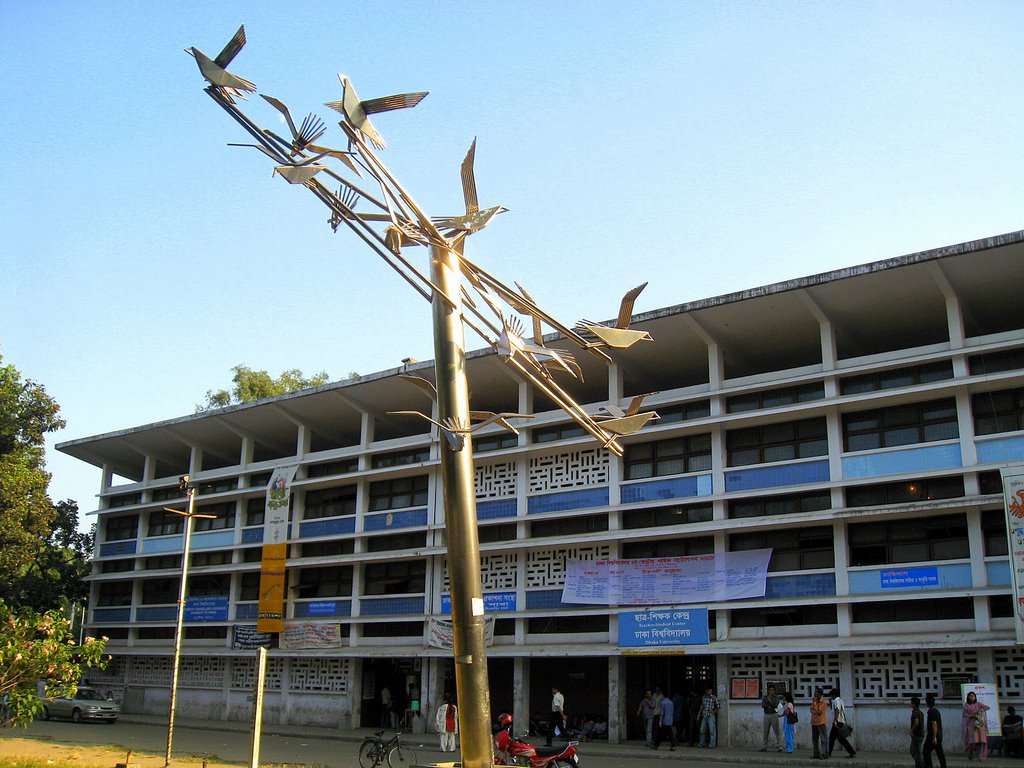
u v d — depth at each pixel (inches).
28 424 1678.2
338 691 1392.7
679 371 1258.6
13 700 649.6
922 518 998.4
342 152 374.6
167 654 1626.5
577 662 1342.3
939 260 955.3
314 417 1520.7
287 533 1471.5
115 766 727.7
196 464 1683.1
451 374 410.0
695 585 1093.8
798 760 887.1
